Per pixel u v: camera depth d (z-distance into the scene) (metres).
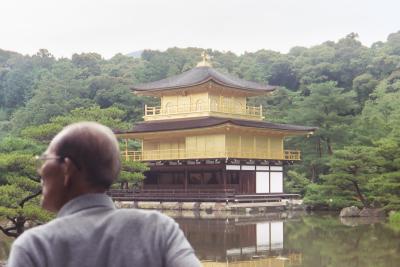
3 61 191.25
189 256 3.33
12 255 3.25
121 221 3.43
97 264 3.31
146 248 3.37
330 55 141.00
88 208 3.49
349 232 42.25
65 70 141.75
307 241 37.06
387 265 27.27
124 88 121.44
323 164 79.25
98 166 3.53
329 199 63.84
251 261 28.86
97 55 168.38
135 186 76.75
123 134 72.38
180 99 75.69
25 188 26.00
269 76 142.25
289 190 77.31
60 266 3.26
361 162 59.47
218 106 74.00
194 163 70.31
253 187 71.25
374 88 116.56
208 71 78.06
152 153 73.62
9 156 26.45
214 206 65.69
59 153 3.52
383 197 53.25
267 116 98.94
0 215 24.27
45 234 3.32
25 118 114.38
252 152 69.81
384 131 75.62
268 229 44.88
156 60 146.38
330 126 82.12
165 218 3.52
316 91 83.69
